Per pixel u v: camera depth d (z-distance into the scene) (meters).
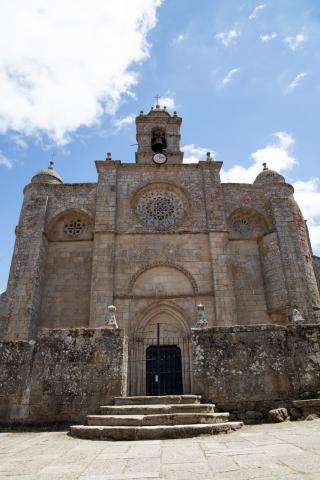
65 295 20.50
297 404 9.22
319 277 23.55
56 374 10.02
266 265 21.30
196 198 22.50
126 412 8.77
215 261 20.33
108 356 10.23
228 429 7.59
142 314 19.14
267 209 22.84
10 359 10.27
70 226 22.64
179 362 18.64
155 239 21.09
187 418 8.03
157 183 22.92
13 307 18.78
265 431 7.45
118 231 21.19
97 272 19.75
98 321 18.64
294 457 4.78
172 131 27.05
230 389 9.61
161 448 6.04
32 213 21.70
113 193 22.11
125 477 4.30
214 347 10.09
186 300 19.61
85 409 9.61
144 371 18.14
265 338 10.22
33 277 19.58
